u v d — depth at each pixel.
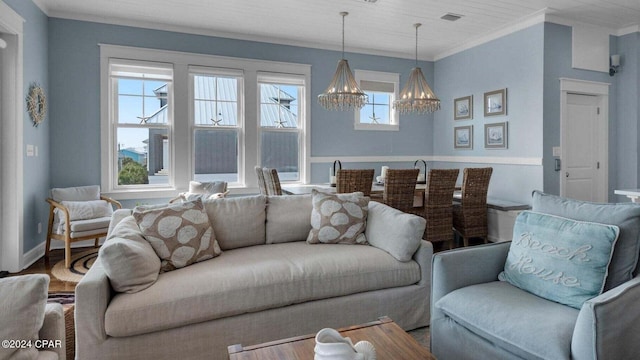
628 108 5.00
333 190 4.47
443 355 1.90
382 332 1.52
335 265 2.30
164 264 2.16
